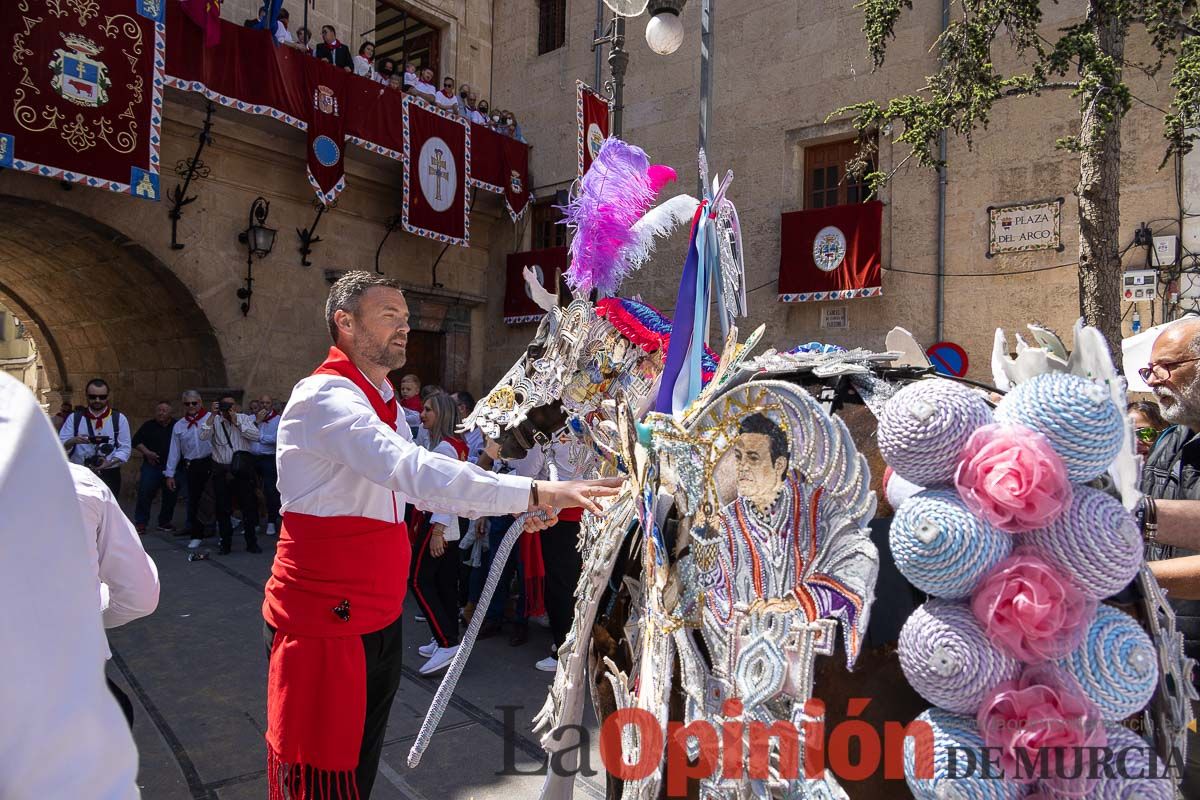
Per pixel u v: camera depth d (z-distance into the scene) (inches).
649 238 94.5
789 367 59.0
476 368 511.2
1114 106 219.3
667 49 214.1
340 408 77.3
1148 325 295.1
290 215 416.2
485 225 508.4
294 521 80.5
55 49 300.8
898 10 261.3
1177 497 77.8
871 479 52.1
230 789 113.1
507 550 84.0
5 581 23.9
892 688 47.2
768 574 51.8
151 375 440.5
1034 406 42.8
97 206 343.9
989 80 242.5
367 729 85.7
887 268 359.6
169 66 331.9
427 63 502.9
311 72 378.0
